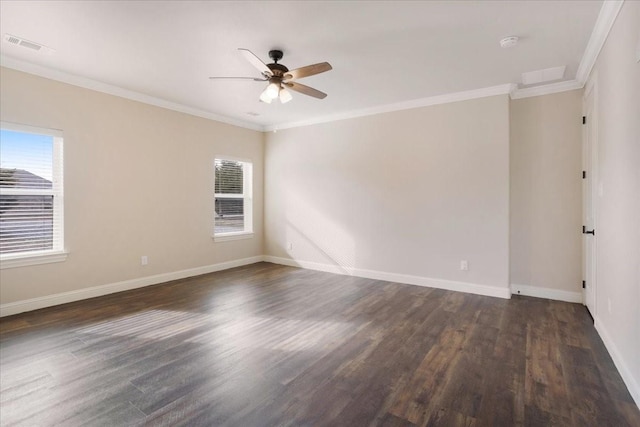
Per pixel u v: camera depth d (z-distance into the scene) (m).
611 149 2.48
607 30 2.53
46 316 3.31
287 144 5.92
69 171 3.74
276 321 3.22
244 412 1.84
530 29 2.65
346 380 2.17
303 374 2.24
